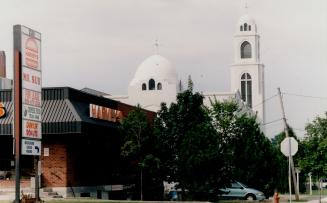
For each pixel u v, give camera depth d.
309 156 33.16
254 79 125.38
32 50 23.77
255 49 126.94
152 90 84.00
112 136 44.03
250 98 125.38
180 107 42.81
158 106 79.62
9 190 37.56
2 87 61.41
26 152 23.33
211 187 38.25
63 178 38.50
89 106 40.72
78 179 40.25
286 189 62.34
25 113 23.30
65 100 39.19
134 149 41.09
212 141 39.31
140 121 41.88
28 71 23.48
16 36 22.92
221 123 51.09
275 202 25.42
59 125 38.09
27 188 38.72
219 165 38.75
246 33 127.06
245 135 50.16
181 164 39.03
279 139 63.22
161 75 86.75
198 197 38.97
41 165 38.78
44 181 38.62
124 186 44.25
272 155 50.22
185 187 39.28
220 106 52.38
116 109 48.66
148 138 41.50
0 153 40.62
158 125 43.06
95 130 40.41
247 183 48.94
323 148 32.50
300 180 69.88
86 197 39.31
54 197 36.66
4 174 39.97
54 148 38.91
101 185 44.28
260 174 49.00
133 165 42.47
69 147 39.06
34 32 23.91
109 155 44.59
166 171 41.53
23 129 23.17
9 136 39.59
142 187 42.09
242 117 52.22
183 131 42.25
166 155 41.84
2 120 38.31
